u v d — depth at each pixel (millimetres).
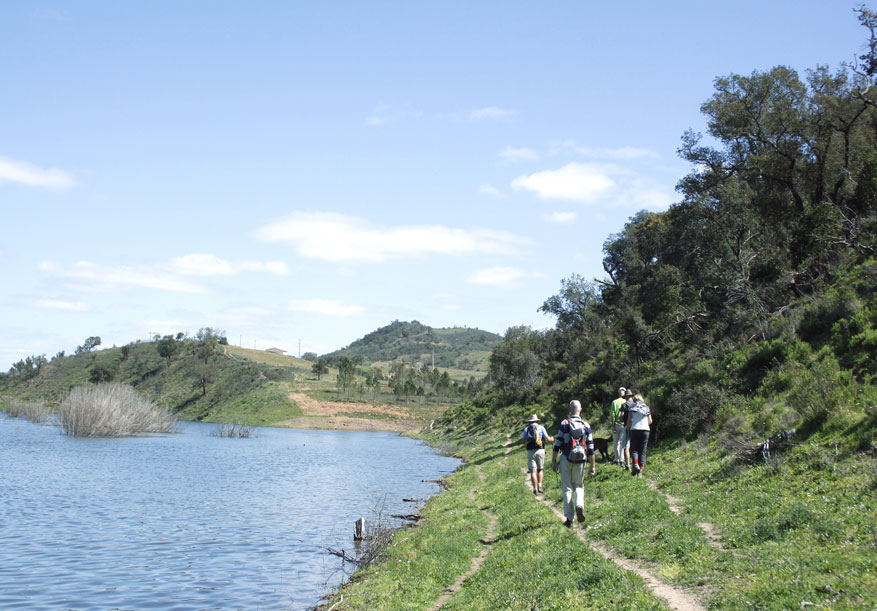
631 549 10195
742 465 14328
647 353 38531
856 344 17828
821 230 28625
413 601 10953
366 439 79688
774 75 41688
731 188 36531
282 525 22875
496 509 18156
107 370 142750
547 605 8594
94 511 25828
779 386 18953
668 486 15078
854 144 40219
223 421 112188
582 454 12328
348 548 19109
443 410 119875
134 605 13867
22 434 70000
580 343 50562
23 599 14359
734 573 8109
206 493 31016
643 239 64188
